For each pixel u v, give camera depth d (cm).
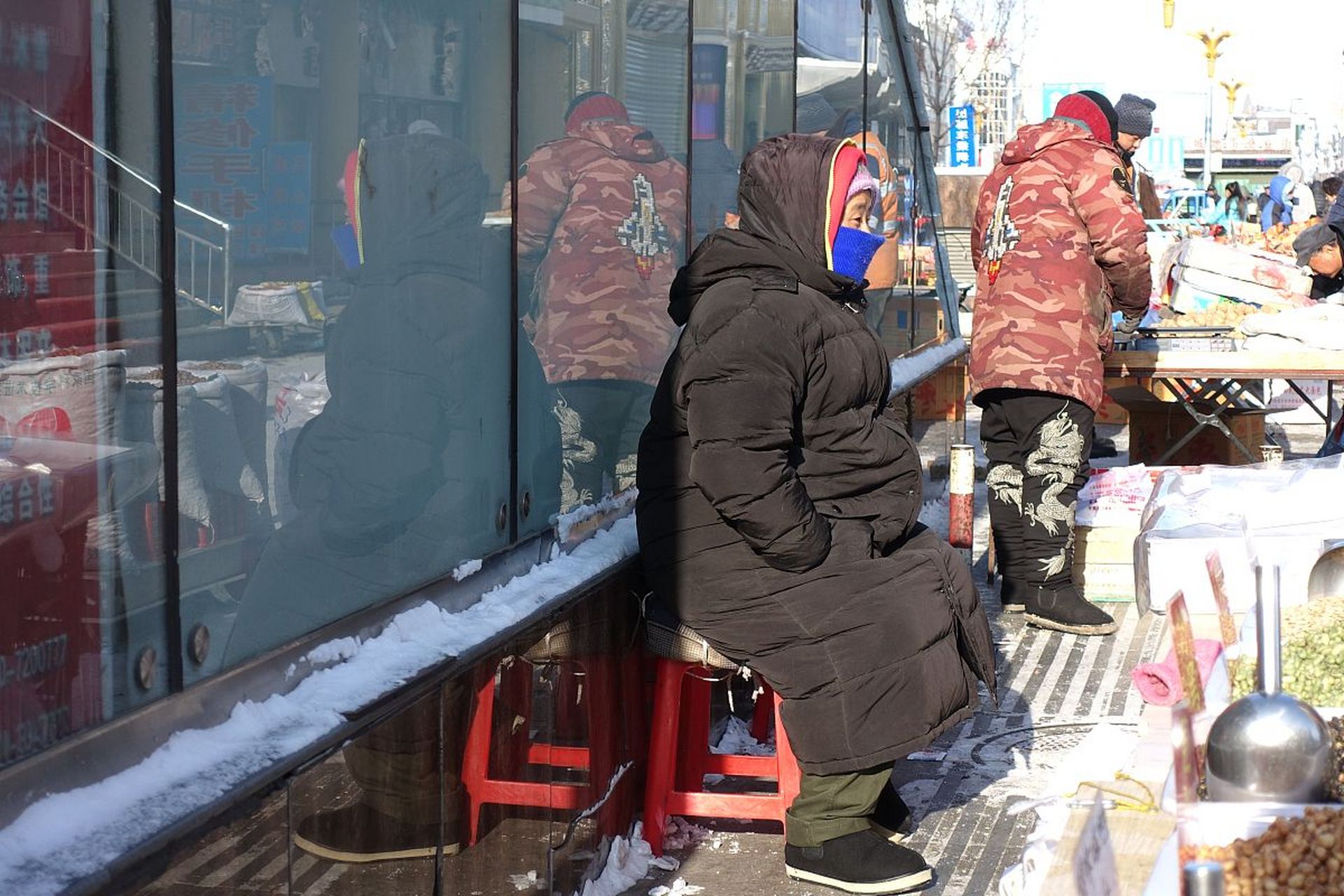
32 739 170
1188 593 298
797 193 353
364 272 252
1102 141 566
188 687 200
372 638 252
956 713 342
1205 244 788
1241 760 173
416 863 251
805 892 347
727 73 482
